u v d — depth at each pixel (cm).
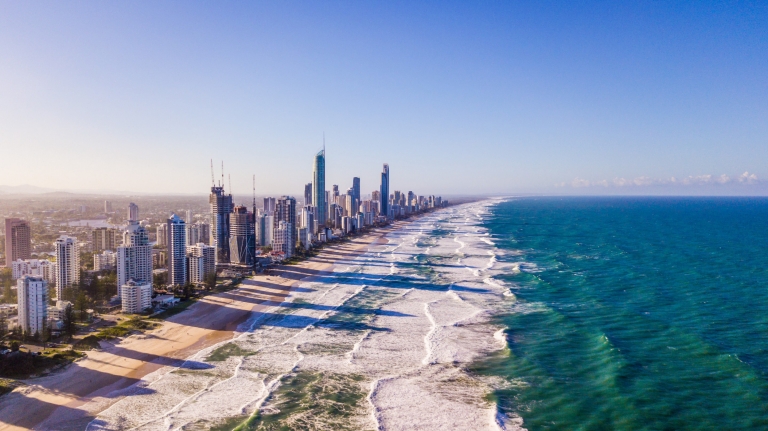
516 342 9844
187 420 6969
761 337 9781
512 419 6869
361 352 9525
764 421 6600
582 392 7619
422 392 7762
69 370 8700
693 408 7006
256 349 9788
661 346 9394
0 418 7025
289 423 6875
